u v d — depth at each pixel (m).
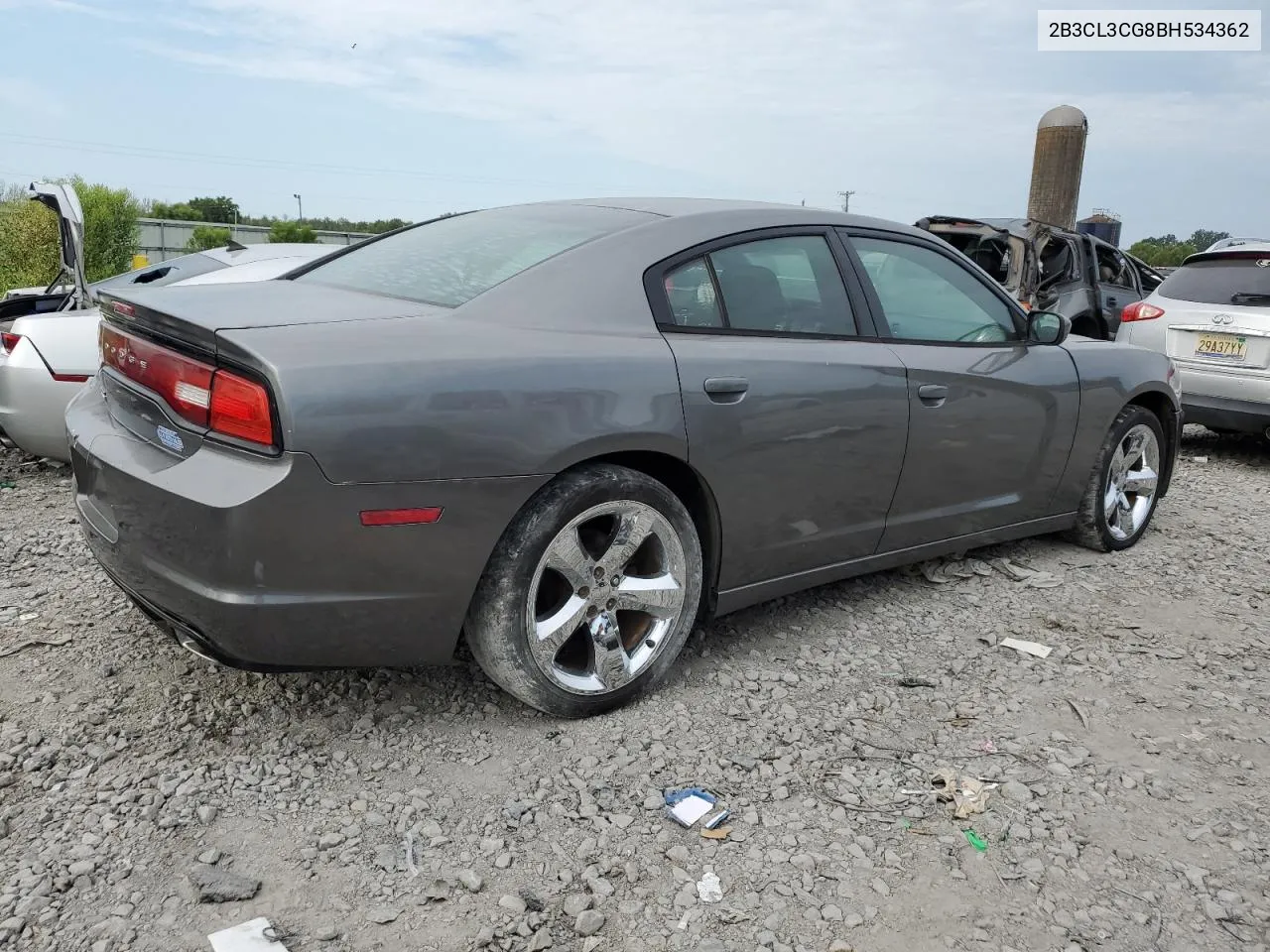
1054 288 10.11
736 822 2.50
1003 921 2.19
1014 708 3.18
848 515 3.53
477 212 3.75
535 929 2.11
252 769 2.64
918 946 2.10
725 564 3.22
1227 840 2.51
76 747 2.71
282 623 2.41
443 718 2.95
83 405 3.10
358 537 2.43
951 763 2.83
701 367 3.00
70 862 2.24
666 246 3.13
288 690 3.07
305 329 2.51
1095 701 3.25
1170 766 2.87
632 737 2.89
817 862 2.36
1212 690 3.37
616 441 2.78
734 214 3.37
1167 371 4.95
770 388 3.15
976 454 3.93
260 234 28.50
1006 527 4.29
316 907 2.14
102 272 15.57
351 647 2.55
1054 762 2.86
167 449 2.58
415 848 2.35
